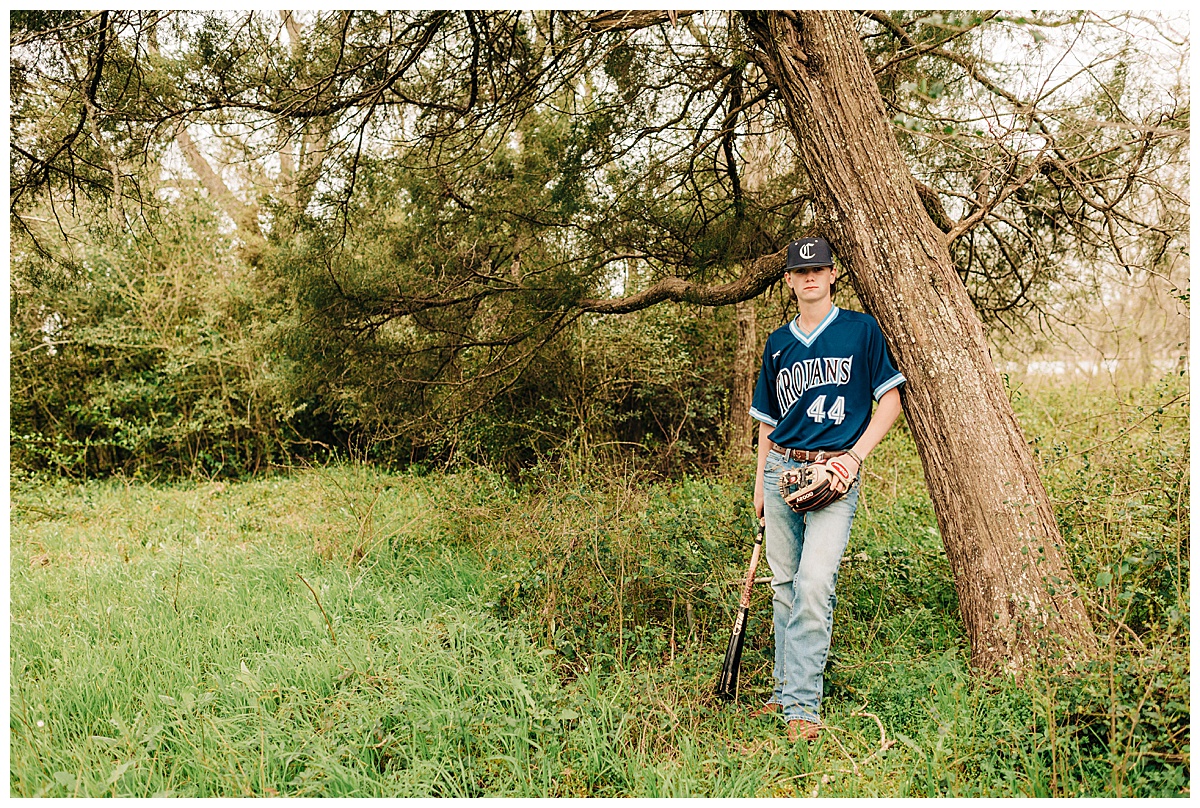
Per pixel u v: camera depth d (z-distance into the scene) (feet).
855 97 9.26
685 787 6.91
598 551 10.80
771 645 9.80
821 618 8.20
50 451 25.95
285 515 19.51
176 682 8.95
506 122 14.15
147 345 26.73
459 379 18.10
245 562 13.84
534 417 20.49
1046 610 8.25
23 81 12.01
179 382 27.12
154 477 26.84
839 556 8.40
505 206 14.67
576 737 7.66
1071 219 13.17
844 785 7.02
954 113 12.38
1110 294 20.52
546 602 10.14
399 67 12.35
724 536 11.68
